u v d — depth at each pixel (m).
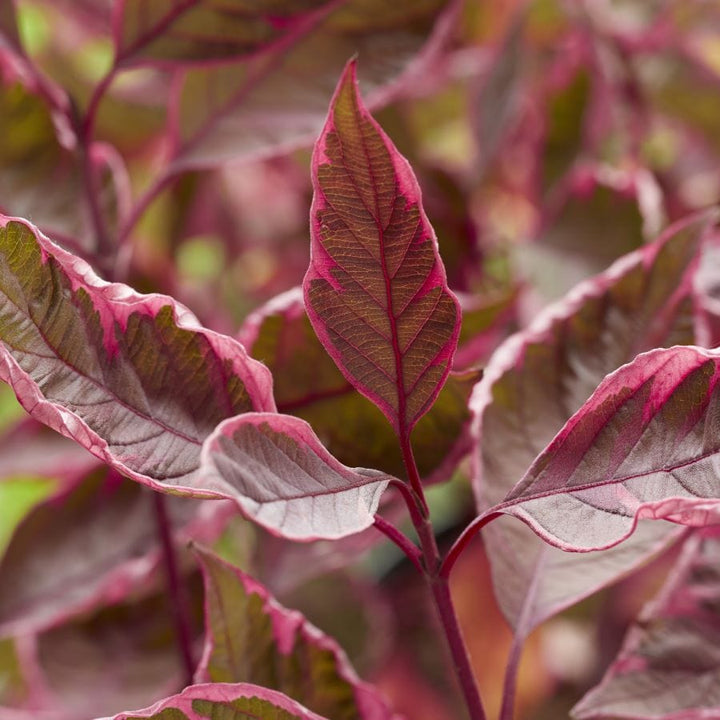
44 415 0.39
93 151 0.56
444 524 0.87
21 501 0.95
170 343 0.42
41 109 0.53
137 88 0.73
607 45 0.75
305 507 0.39
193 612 0.56
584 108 0.69
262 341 0.48
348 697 0.47
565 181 0.62
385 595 0.74
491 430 0.48
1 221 0.40
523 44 0.74
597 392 0.42
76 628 0.58
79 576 0.56
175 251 0.77
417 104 0.89
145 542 0.56
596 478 0.41
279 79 0.54
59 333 0.41
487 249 0.68
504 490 0.47
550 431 0.48
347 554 0.55
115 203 0.56
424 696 0.68
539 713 0.67
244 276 0.85
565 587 0.47
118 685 0.57
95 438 0.40
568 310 0.49
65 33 0.89
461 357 0.54
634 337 0.49
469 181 0.72
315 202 0.40
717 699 0.48
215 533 0.56
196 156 0.54
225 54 0.52
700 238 0.48
